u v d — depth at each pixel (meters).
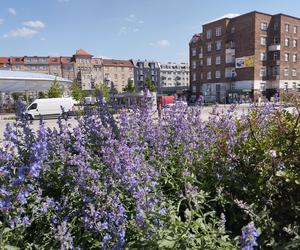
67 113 5.79
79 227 2.92
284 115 3.71
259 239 2.82
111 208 2.80
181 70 148.38
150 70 137.62
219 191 3.35
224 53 59.66
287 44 56.22
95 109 4.80
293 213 3.05
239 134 3.90
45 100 31.77
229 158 3.70
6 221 2.50
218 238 2.64
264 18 55.44
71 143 4.45
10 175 2.86
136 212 2.73
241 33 57.00
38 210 3.06
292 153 3.23
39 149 2.94
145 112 5.21
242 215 3.26
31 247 2.77
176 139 4.60
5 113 39.81
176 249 2.52
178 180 3.94
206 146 4.38
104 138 4.20
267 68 56.66
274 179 3.22
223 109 6.06
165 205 3.09
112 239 2.57
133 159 3.35
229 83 59.53
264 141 3.47
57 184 3.71
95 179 3.16
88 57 116.88
